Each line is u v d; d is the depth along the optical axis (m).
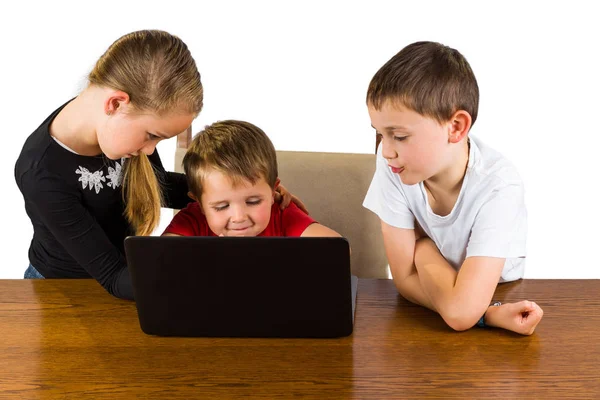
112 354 1.16
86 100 1.38
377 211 1.46
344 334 1.21
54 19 2.96
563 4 2.99
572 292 1.41
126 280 1.36
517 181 1.33
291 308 1.18
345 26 2.96
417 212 1.43
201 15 2.97
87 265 1.42
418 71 1.15
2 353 1.16
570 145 3.08
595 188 3.08
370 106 1.20
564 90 3.06
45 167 1.42
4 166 3.02
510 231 1.29
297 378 1.08
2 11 2.94
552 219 3.09
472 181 1.33
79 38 2.97
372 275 1.88
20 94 3.00
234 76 3.01
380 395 1.03
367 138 3.04
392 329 1.25
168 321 1.21
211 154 1.46
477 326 1.26
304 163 1.85
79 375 1.09
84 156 1.47
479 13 3.01
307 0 2.95
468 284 1.25
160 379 1.08
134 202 1.61
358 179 1.85
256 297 1.18
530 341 1.20
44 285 1.45
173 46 1.29
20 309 1.34
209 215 1.52
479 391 1.04
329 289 1.16
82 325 1.27
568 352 1.16
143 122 1.29
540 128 3.09
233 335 1.22
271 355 1.15
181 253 1.14
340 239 1.11
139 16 2.99
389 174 1.42
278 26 2.97
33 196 1.41
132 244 1.14
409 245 1.43
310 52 2.98
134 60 1.26
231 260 1.14
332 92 3.01
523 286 1.45
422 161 1.21
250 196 1.48
